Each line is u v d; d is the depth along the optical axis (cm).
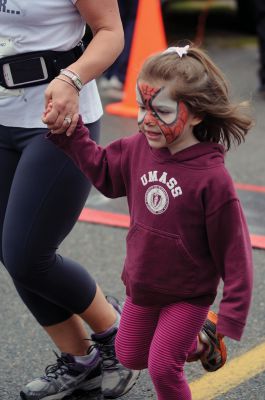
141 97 284
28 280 328
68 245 534
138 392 364
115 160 303
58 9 311
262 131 767
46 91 301
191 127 284
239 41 1184
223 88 284
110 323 351
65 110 299
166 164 286
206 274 290
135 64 836
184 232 284
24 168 324
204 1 1429
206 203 279
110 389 349
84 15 312
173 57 281
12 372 387
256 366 388
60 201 323
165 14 1209
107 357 352
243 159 690
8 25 313
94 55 307
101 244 536
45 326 349
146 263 291
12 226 323
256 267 495
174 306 296
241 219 280
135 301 300
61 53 318
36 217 321
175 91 278
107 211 588
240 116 288
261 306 445
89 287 344
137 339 309
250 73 995
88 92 329
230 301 277
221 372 383
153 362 295
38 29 313
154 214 288
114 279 484
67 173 321
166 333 295
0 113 326
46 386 350
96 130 337
